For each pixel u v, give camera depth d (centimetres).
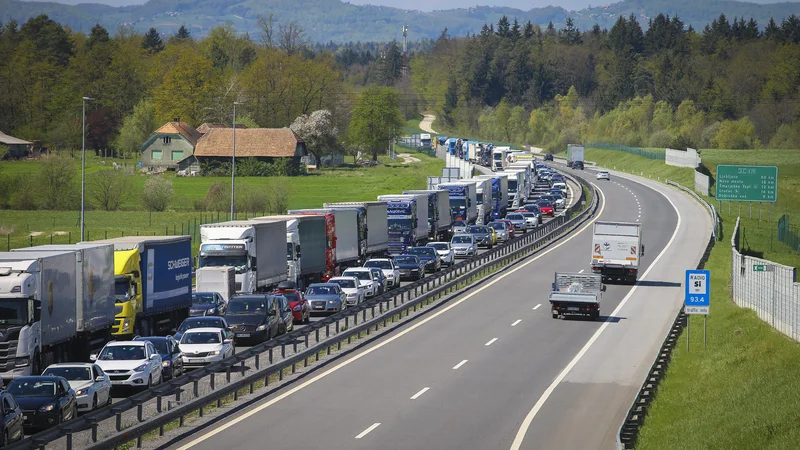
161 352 9106
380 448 6462
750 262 13112
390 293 13038
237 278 13388
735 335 11194
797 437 6638
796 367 8475
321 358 10100
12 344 8644
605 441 6781
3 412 6134
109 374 8288
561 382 8981
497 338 11512
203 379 9212
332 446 6494
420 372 9412
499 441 6719
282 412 7619
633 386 8869
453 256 19812
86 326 9944
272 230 14338
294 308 12656
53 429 5744
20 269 8806
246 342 11294
